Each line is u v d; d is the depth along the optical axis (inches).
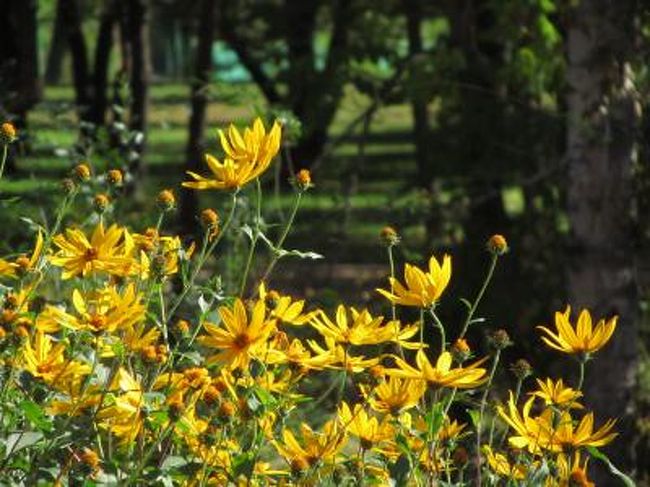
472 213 517.0
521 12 520.4
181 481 160.2
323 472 168.2
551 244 503.2
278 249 181.2
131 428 161.0
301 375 170.7
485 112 529.7
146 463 165.5
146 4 845.8
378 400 173.6
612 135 409.1
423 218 495.8
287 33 757.3
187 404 166.1
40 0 985.5
